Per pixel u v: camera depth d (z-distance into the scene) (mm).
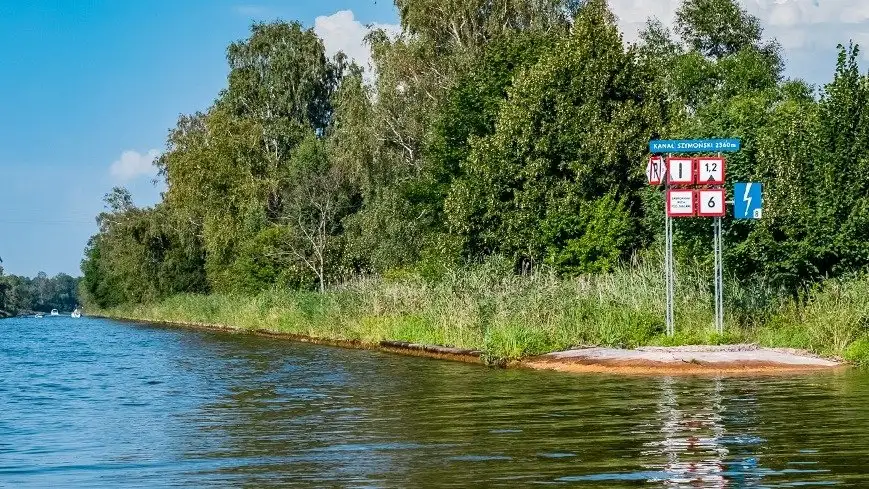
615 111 38531
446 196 45062
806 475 9727
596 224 35688
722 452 11016
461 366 24516
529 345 24500
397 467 10719
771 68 63188
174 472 10961
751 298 25438
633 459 10734
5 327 87938
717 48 67188
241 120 70812
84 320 120688
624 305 25844
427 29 51844
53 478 10906
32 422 16031
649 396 16328
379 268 48750
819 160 25906
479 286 29641
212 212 67625
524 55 45031
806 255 25359
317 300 44281
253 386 21031
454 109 45781
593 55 39312
